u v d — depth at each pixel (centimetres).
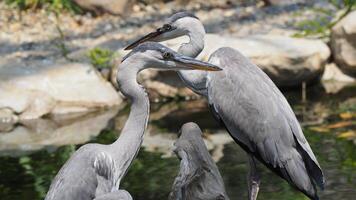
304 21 1655
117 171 945
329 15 1694
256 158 1070
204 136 1329
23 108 1443
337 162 1188
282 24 1711
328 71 1577
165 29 1202
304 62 1523
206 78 1123
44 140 1339
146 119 969
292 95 1514
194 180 1035
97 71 1553
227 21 1744
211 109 1098
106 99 1499
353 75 1573
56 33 1706
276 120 1044
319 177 1006
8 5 1800
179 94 1533
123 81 965
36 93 1470
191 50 1200
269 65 1513
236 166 1197
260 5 1823
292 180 1026
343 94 1505
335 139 1278
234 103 1071
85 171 902
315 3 1798
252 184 1076
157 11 1812
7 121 1433
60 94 1482
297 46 1541
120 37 1681
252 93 1062
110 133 1357
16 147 1308
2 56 1592
